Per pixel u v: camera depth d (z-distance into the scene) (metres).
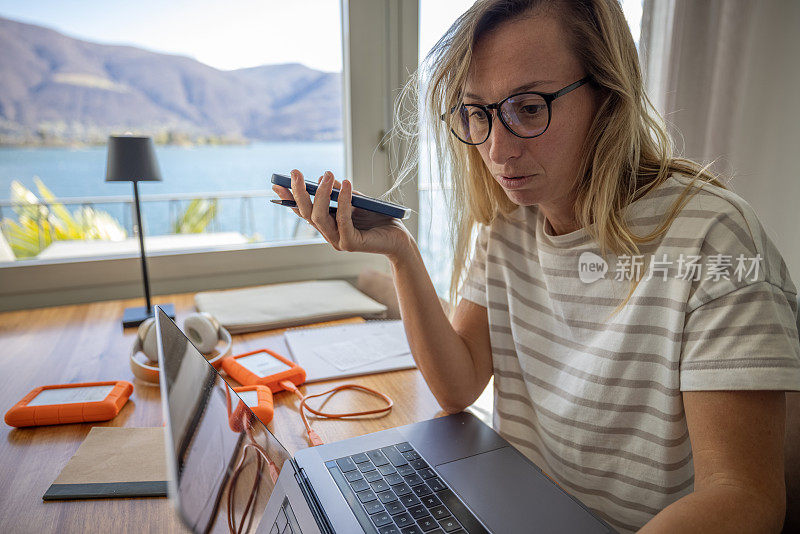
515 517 0.54
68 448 0.71
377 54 1.58
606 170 0.67
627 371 0.70
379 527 0.52
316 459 0.64
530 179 0.68
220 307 1.29
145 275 1.29
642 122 0.71
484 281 0.92
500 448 0.67
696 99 1.64
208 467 0.43
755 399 0.55
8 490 0.62
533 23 0.63
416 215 1.68
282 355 1.04
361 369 0.97
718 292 0.58
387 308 1.37
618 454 0.74
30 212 2.50
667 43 1.59
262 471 0.54
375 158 1.65
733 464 0.53
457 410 0.85
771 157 1.73
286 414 0.82
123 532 0.55
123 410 0.82
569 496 0.58
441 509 0.55
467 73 0.67
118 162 1.21
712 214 0.62
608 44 0.63
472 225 0.94
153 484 0.62
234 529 0.44
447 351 0.84
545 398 0.83
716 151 1.69
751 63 1.64
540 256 0.82
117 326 1.23
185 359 0.55
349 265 1.72
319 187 0.69
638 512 0.74
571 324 0.78
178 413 0.42
